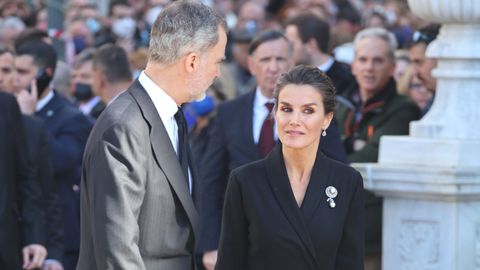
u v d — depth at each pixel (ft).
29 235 47.47
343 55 72.33
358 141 54.13
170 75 33.47
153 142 32.91
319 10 106.01
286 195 34.88
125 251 31.17
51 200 50.80
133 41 99.96
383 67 53.67
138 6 117.39
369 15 106.52
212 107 65.16
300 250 34.53
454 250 44.83
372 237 50.70
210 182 50.11
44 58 55.88
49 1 104.32
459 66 45.98
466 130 45.78
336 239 34.83
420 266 45.70
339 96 56.59
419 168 44.75
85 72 70.18
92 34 107.86
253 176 35.32
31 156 48.73
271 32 50.37
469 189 44.11
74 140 55.72
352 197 35.37
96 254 31.53
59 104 56.49
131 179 32.04
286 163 35.35
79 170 56.08
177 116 34.58
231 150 49.62
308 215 34.81
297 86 34.81
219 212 50.29
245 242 35.55
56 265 49.98
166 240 33.01
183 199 33.27
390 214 46.42
